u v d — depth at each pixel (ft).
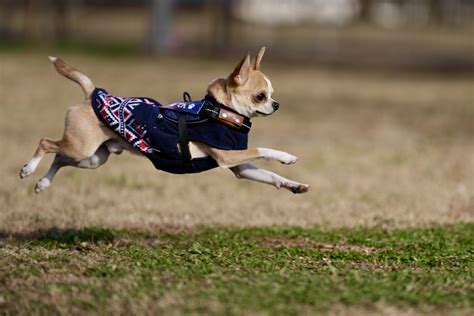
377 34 194.70
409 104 91.76
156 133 26.84
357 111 84.74
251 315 21.35
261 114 27.94
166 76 104.17
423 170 52.95
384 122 77.30
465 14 223.30
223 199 43.45
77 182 44.80
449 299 23.02
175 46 138.31
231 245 31.76
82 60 118.21
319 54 145.18
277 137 66.03
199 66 119.55
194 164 27.43
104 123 27.63
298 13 194.39
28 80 93.30
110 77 99.30
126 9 210.38
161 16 132.87
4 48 126.21
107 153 29.32
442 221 38.96
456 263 28.76
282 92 97.81
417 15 236.43
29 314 21.98
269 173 28.99
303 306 22.09
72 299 22.75
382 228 37.32
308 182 48.52
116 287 23.66
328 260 28.76
